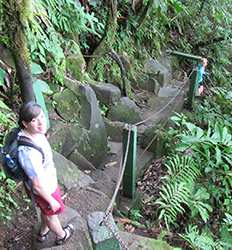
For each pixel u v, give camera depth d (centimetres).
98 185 486
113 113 662
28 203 400
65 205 409
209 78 930
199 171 515
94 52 704
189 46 1027
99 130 557
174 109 743
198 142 530
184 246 438
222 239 449
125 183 470
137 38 861
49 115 517
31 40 462
